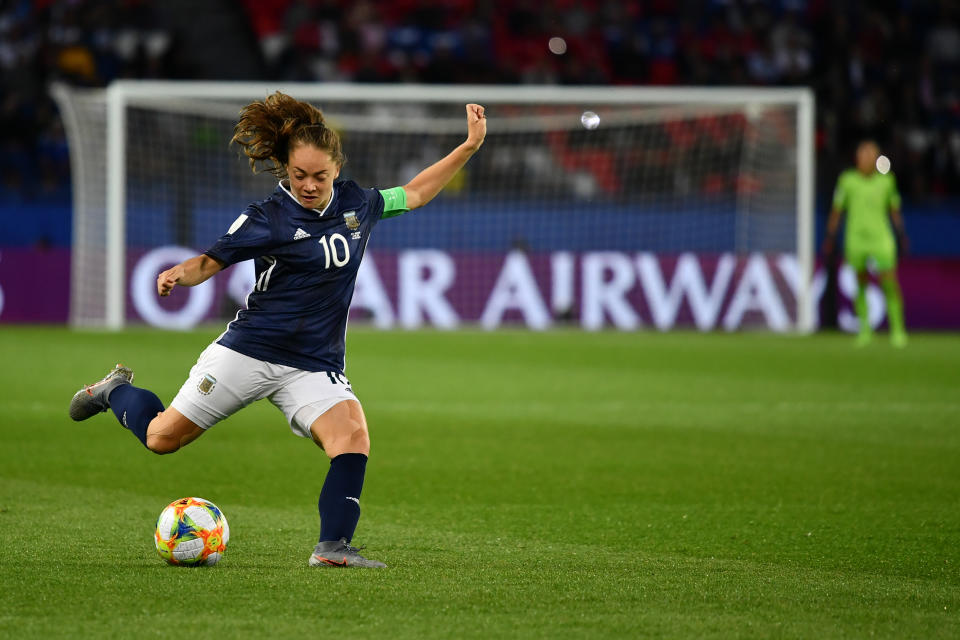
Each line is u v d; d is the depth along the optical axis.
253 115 15.82
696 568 16.53
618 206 74.31
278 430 31.53
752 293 74.06
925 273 75.75
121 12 88.75
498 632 12.91
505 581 15.39
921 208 76.19
